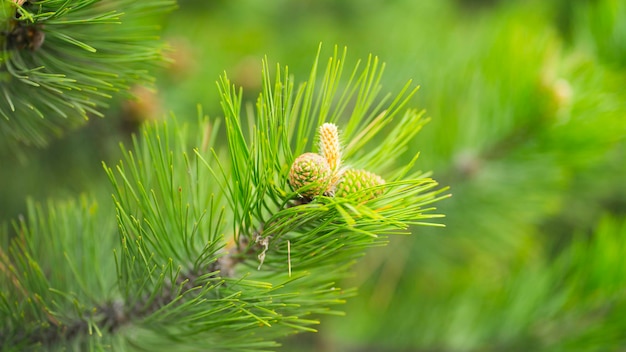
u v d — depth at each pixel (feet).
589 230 5.58
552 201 3.91
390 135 2.53
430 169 3.76
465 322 3.76
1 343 2.57
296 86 4.71
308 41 5.38
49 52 2.57
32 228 2.72
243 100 4.55
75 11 2.54
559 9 7.15
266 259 2.48
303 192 2.34
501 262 4.45
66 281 2.68
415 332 3.99
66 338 2.61
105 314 2.61
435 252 4.26
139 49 2.67
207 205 2.60
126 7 2.65
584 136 3.39
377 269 4.44
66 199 3.43
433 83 4.05
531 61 3.54
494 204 3.85
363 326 4.22
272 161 2.34
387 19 6.97
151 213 2.48
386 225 2.32
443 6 7.55
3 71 2.50
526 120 3.48
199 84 4.26
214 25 5.72
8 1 2.36
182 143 2.64
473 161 3.69
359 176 2.35
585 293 3.29
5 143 2.96
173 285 2.46
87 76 2.56
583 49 4.16
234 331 2.55
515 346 3.44
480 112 3.68
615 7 4.07
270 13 6.77
